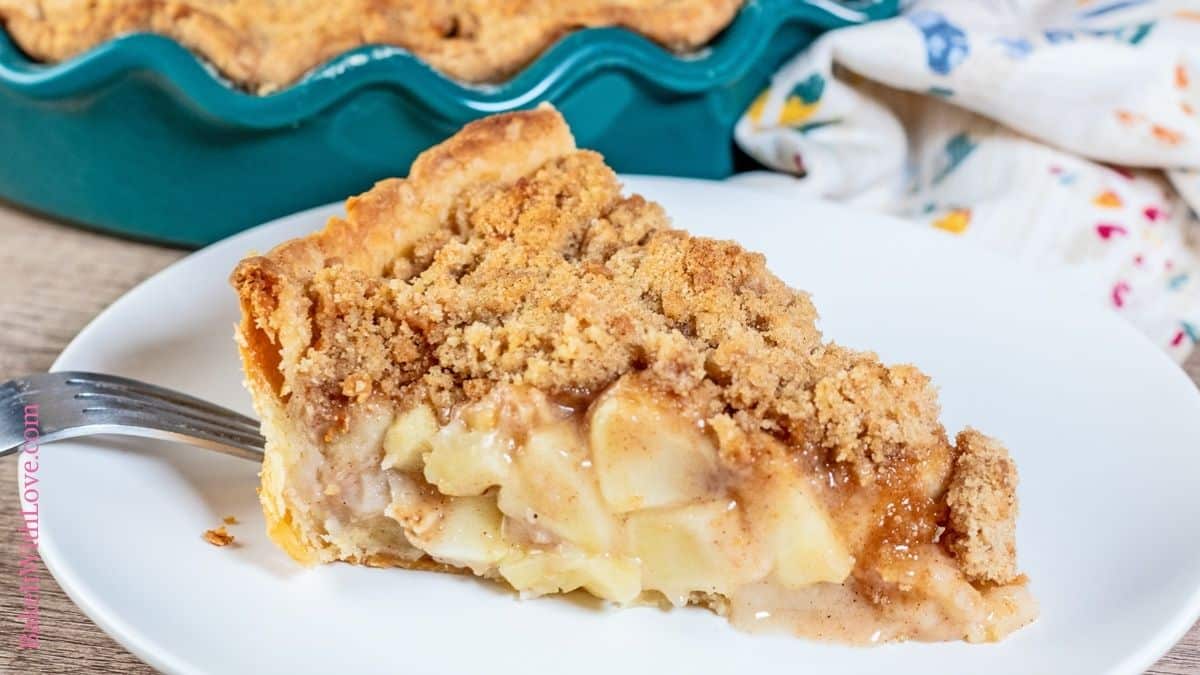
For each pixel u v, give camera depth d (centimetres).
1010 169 48
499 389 35
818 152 49
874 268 43
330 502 36
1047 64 47
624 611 35
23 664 35
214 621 34
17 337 44
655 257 37
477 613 35
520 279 37
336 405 36
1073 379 40
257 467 38
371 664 34
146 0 45
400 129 45
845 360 36
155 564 35
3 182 48
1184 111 47
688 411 35
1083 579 35
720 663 34
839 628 35
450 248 38
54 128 45
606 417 35
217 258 42
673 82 46
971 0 48
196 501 37
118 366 40
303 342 36
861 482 34
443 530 36
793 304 37
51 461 36
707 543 35
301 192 46
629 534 35
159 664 33
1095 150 47
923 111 49
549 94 45
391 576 36
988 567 34
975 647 34
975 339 41
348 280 36
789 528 34
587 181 40
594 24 46
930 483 35
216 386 40
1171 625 33
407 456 36
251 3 46
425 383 36
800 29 49
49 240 48
